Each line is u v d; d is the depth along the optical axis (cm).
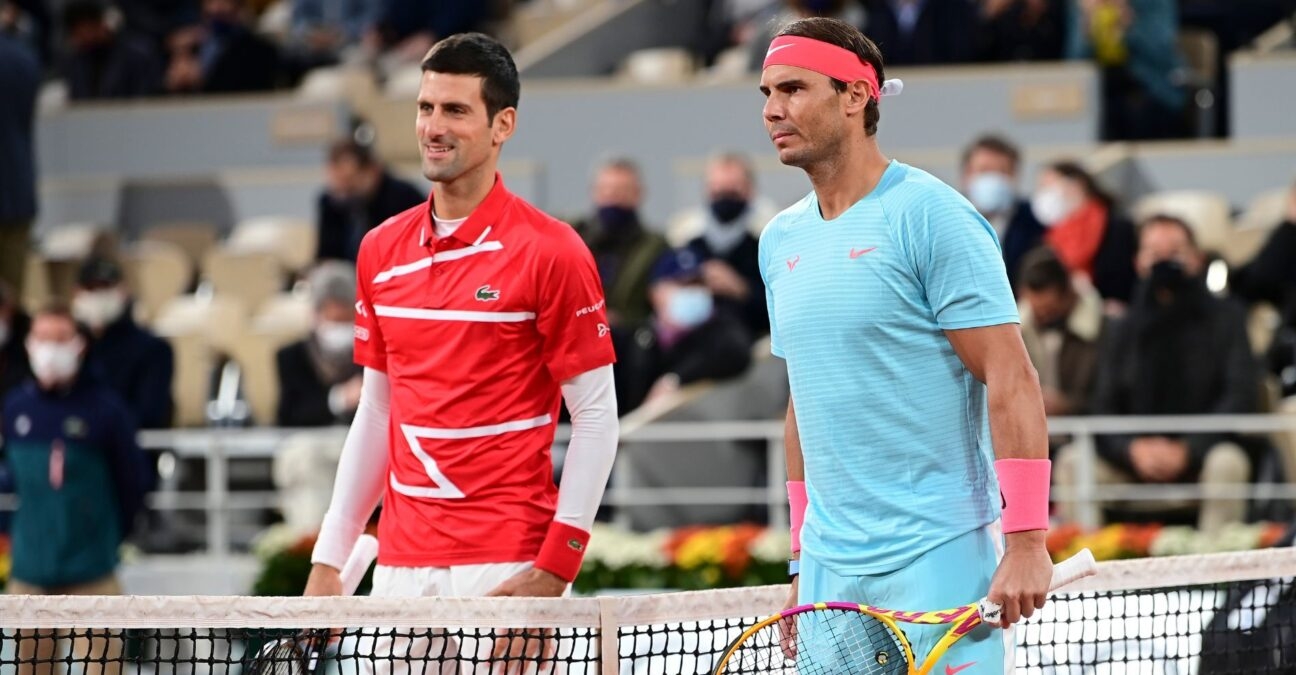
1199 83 5209
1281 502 3366
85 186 5462
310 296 4084
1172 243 3412
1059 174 3953
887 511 1438
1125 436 3406
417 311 1719
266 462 4041
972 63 5044
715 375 3741
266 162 5506
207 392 4238
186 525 4009
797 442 1570
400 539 1741
